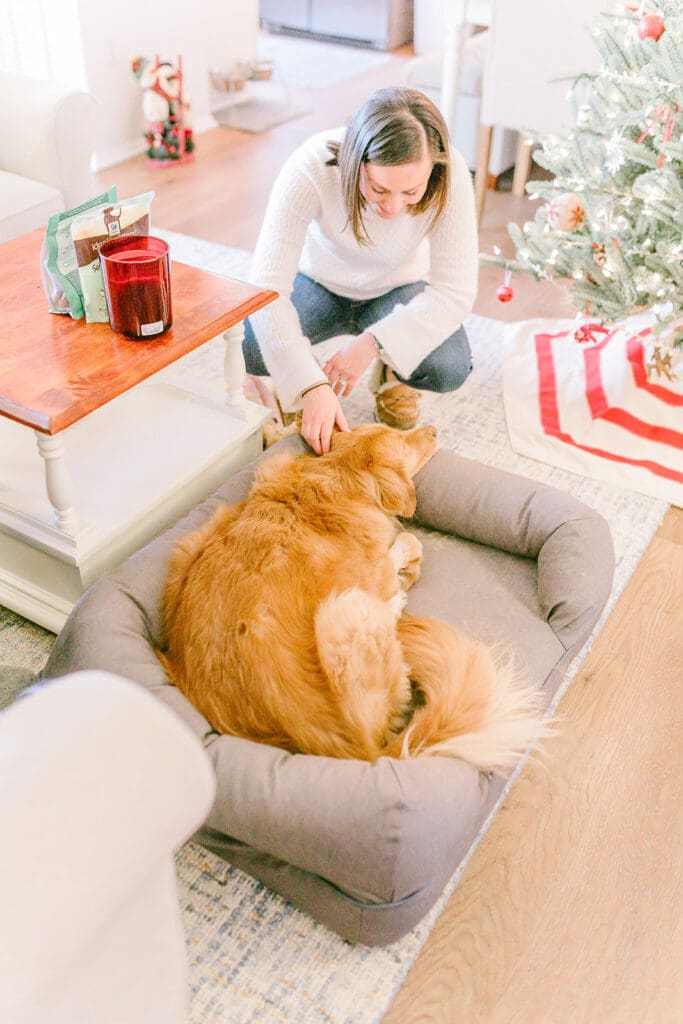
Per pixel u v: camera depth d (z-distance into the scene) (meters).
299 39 5.54
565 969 1.25
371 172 1.53
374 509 1.50
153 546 1.51
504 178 3.73
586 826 1.43
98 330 1.53
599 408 2.32
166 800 0.61
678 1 1.98
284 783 1.16
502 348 2.61
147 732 0.60
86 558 1.51
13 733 0.57
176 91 3.67
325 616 1.30
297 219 1.79
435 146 1.56
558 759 1.53
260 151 3.93
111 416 1.82
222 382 2.37
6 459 1.68
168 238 3.12
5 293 1.63
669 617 1.81
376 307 2.05
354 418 2.29
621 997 1.23
